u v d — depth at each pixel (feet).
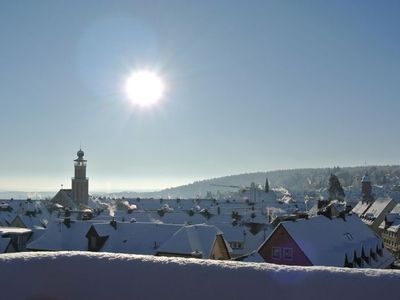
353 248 149.38
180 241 163.02
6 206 382.01
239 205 431.02
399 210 364.99
